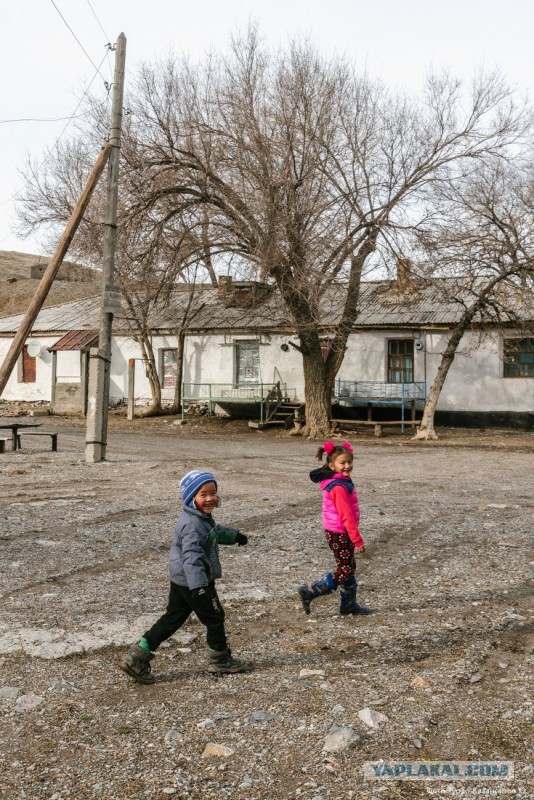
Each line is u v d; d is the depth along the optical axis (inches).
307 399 1027.9
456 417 1141.7
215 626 178.7
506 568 289.7
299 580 271.0
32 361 1464.1
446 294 940.0
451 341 969.5
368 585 265.0
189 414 1312.7
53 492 471.2
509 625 217.9
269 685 174.7
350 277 936.9
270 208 850.1
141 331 1219.2
